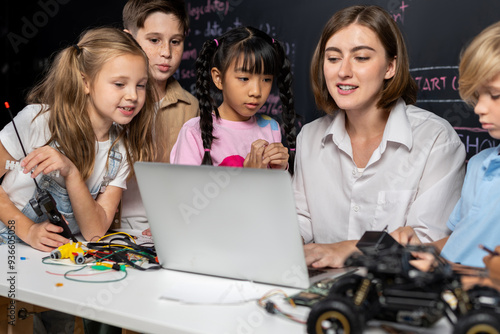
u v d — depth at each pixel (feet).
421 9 7.50
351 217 4.83
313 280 3.35
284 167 5.14
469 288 2.53
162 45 6.63
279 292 3.13
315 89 4.97
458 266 3.11
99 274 3.56
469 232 3.98
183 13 6.84
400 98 4.82
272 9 8.87
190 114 6.93
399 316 2.45
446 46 7.36
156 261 3.80
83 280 3.42
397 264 2.52
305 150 5.17
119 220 5.77
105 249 4.03
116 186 5.15
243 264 3.32
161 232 3.53
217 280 3.40
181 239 3.46
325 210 5.01
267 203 3.05
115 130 5.20
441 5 7.34
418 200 4.54
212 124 5.44
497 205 3.87
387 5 7.78
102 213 4.83
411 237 3.81
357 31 4.33
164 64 6.64
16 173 4.81
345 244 3.80
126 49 4.74
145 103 5.22
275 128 5.84
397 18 7.70
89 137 4.84
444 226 4.51
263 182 3.01
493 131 3.57
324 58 4.73
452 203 4.55
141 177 3.42
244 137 5.56
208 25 9.49
